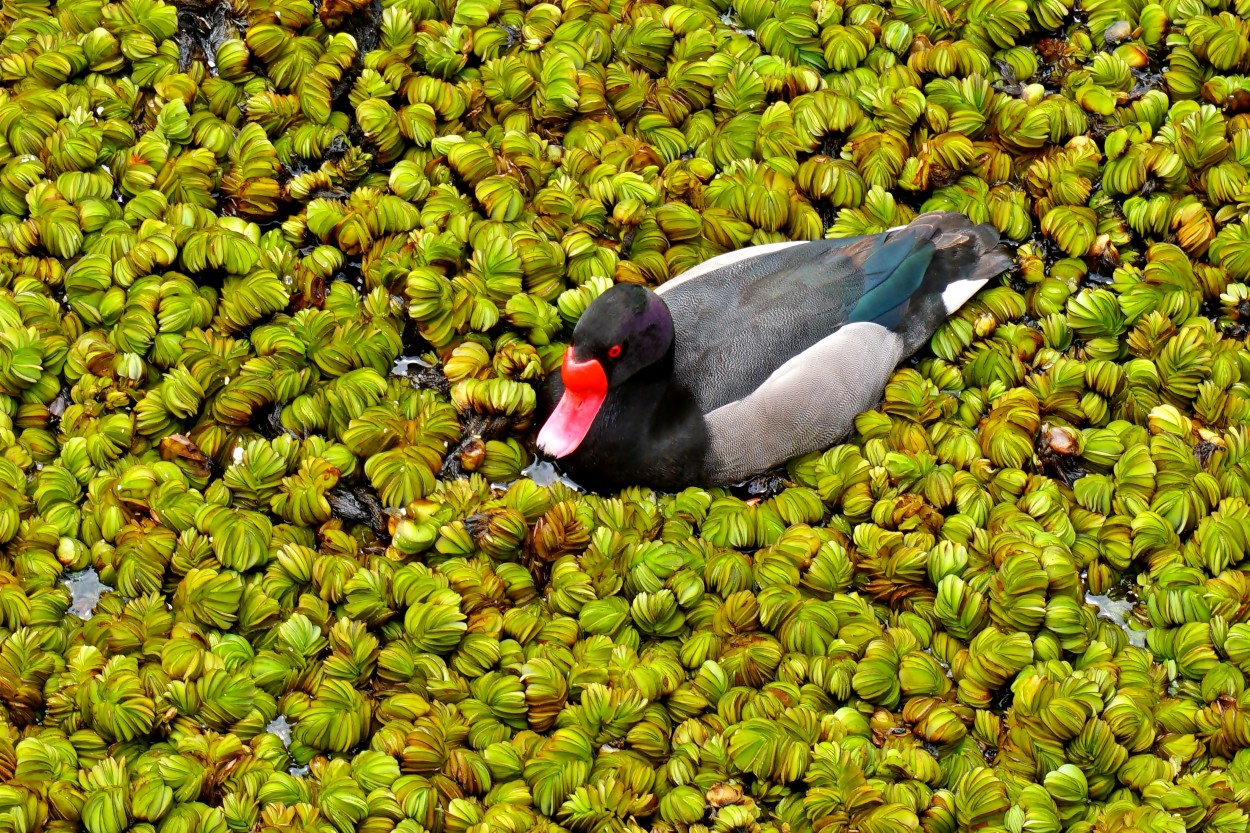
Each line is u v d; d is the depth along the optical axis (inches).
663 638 440.1
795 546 450.9
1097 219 544.7
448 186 530.0
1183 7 603.8
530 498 454.3
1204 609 442.6
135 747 404.8
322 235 518.3
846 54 576.4
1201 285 526.9
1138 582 458.3
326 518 452.4
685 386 466.6
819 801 398.6
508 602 442.0
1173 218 537.6
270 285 491.8
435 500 453.4
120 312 490.0
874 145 546.9
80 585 446.6
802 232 530.6
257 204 523.8
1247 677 433.1
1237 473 475.2
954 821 402.3
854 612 440.5
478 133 555.5
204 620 426.0
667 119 559.2
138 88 552.1
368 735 411.8
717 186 534.3
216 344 485.7
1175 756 415.8
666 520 461.7
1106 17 601.0
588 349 450.9
